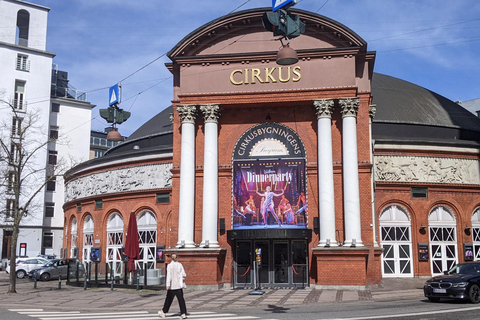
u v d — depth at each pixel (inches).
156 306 724.7
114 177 1473.9
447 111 1605.6
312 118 1046.4
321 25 1032.2
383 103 1540.4
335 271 949.8
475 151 1352.1
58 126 2388.0
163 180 1373.0
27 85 2324.1
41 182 2293.3
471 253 1296.8
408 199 1305.4
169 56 1080.2
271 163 1044.5
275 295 868.6
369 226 993.5
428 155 1326.3
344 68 1018.1
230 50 1071.6
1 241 2175.2
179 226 1021.8
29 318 589.0
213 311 664.4
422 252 1280.8
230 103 1041.5
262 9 1045.2
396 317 544.7
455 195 1323.8
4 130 2146.9
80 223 1589.6
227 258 1024.2
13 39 2336.4
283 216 1021.2
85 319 576.1
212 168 1026.7
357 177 986.7
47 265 1411.2
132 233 1025.5
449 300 743.1
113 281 1019.3
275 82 1034.1
